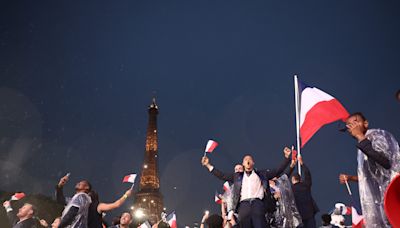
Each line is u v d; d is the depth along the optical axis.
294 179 13.66
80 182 10.00
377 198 6.44
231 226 11.51
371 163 6.58
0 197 43.16
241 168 11.85
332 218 15.73
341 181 7.90
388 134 6.39
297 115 10.91
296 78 11.08
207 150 11.64
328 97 9.80
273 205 10.74
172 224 18.89
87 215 9.33
